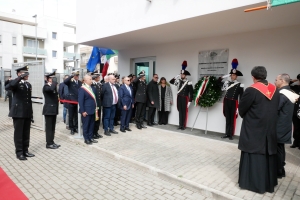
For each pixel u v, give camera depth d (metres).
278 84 3.86
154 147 5.22
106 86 6.23
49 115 5.14
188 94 6.94
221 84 6.35
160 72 8.11
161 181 3.63
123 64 9.53
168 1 5.17
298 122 5.14
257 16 4.61
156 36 6.73
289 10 4.19
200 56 7.00
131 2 6.06
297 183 3.46
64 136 6.23
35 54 27.05
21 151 4.48
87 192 3.21
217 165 4.16
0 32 24.59
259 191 3.08
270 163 3.12
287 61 5.44
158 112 7.90
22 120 4.45
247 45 6.04
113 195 3.15
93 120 5.52
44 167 4.11
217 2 4.32
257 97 3.08
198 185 3.31
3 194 3.10
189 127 7.38
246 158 3.19
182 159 4.45
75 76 6.45
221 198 3.04
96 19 7.25
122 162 4.43
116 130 6.93
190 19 4.90
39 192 3.18
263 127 3.05
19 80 4.30
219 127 6.65
